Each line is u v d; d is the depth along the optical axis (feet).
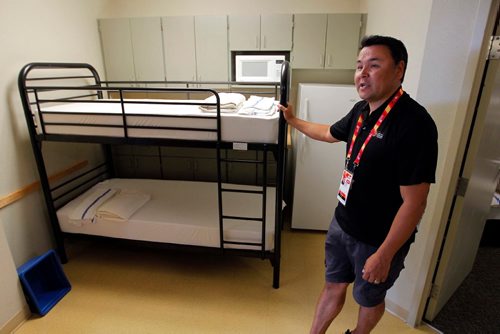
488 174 5.94
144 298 6.97
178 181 10.05
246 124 6.01
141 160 10.87
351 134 4.64
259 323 6.28
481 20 4.36
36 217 7.76
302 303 6.82
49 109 7.04
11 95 6.92
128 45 9.80
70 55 8.70
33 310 6.48
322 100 8.33
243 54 9.64
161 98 10.68
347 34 9.04
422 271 5.78
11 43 6.89
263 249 6.97
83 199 8.28
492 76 4.55
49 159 8.13
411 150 3.57
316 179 9.11
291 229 9.82
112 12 10.27
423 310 6.10
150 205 8.23
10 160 6.97
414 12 5.81
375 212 4.15
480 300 6.88
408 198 3.67
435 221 5.42
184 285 7.39
